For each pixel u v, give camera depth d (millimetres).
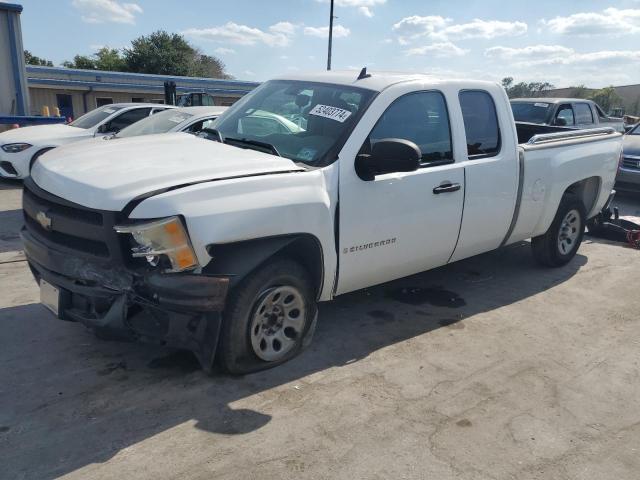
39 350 3762
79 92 29547
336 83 4258
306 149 3785
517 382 3664
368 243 3883
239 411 3156
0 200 8680
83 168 3295
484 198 4637
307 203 3387
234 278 3178
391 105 3994
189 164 3273
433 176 4184
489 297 5176
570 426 3211
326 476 2678
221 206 3039
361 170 3713
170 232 2885
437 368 3793
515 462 2867
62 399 3197
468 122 4582
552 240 5824
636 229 7203
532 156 5117
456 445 2973
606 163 6160
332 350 3961
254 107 4469
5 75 11281
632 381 3756
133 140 4012
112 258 2967
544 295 5281
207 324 3178
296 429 3025
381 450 2893
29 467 2633
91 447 2795
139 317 3094
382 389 3482
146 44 52406
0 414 3035
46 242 3266
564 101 12531
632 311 4961
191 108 8016
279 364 3684
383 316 4621
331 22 20203
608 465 2891
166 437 2898
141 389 3334
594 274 5949
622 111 21594
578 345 4258
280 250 3477
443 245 4473
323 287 3748
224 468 2688
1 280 5094
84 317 3141
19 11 11156
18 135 9633
